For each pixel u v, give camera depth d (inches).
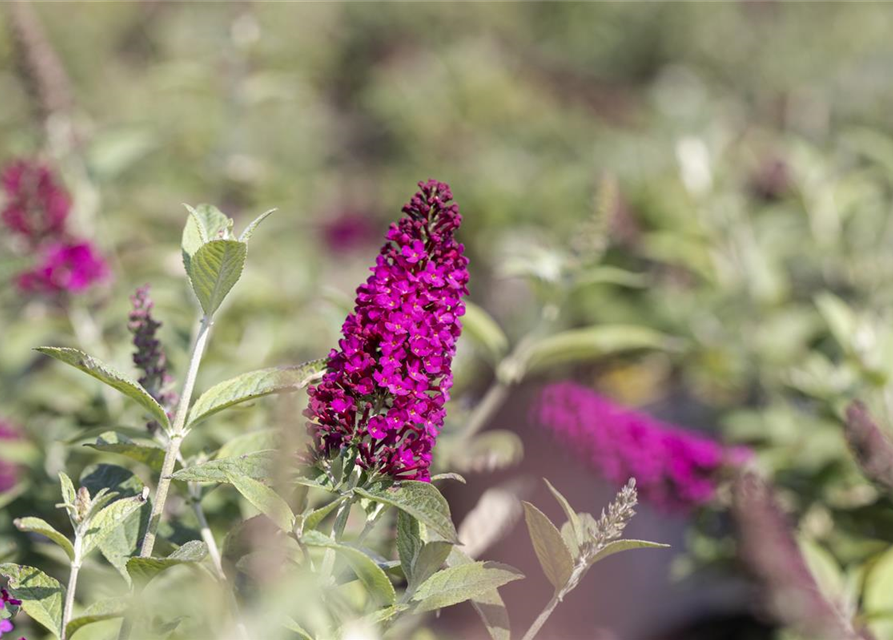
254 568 86.3
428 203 81.5
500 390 158.6
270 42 331.0
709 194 256.1
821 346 225.9
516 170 390.0
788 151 312.7
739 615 196.2
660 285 280.8
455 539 77.5
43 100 197.2
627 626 197.5
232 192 265.4
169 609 103.6
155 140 244.7
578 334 157.2
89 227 194.9
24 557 121.3
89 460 131.6
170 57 427.8
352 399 80.4
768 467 168.4
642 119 477.1
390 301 79.1
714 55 565.9
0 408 167.8
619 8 608.1
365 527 86.0
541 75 564.1
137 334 101.7
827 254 244.4
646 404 248.7
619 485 150.3
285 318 185.8
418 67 536.4
